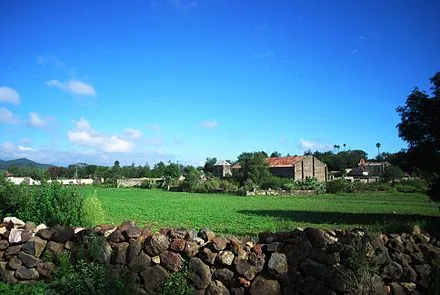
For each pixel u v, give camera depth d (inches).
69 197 562.6
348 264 332.2
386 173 4158.5
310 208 1713.8
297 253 336.8
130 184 4350.4
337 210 1608.0
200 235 361.7
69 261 363.9
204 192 3297.2
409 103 1213.7
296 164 4185.5
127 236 355.3
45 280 368.8
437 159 1180.5
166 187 3759.8
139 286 334.0
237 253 332.8
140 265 339.3
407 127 1212.5
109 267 339.0
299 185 3373.5
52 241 380.2
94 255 349.7
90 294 320.8
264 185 3486.7
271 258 329.1
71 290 330.3
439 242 390.0
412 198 2463.1
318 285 326.3
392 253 361.7
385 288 342.3
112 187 4094.5
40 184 603.2
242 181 3629.4
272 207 1761.8
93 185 4303.6
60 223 533.0
